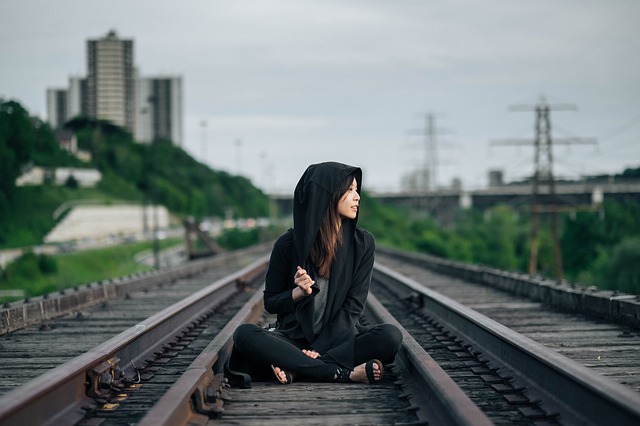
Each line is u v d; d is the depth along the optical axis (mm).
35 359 6137
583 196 77250
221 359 5160
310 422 3850
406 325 8367
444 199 100312
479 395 4547
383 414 4027
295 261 4793
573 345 6531
